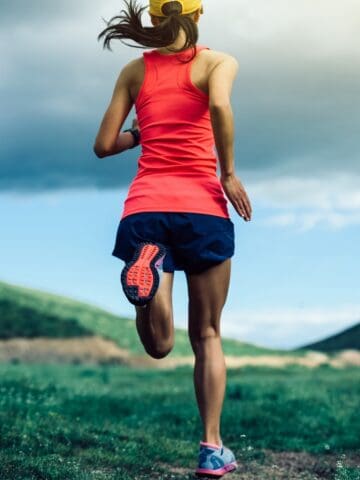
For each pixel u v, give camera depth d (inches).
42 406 386.6
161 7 155.4
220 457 154.9
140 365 1453.0
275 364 1433.3
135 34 153.2
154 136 152.9
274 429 360.8
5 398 397.7
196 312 156.0
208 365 156.2
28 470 202.8
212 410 155.9
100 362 1450.5
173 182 150.4
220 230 151.3
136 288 138.8
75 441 276.5
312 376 979.9
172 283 153.0
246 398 514.6
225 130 146.9
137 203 151.9
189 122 151.8
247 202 151.5
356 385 631.2
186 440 326.3
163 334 153.1
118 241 154.9
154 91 153.8
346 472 227.9
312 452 298.5
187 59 153.9
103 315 1727.4
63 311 1696.6
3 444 248.1
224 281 154.1
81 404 444.8
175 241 150.0
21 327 1574.8
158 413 422.3
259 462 271.6
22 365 1270.9
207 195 151.1
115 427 330.6
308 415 411.8
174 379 970.7
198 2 157.8
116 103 159.6
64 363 1409.9
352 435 339.6
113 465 235.8
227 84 149.2
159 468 240.7
